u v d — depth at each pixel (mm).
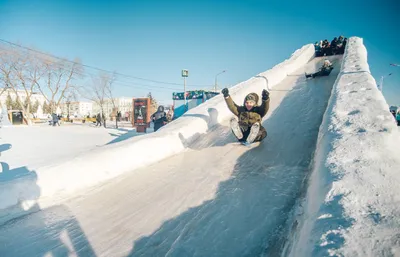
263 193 2990
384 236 1248
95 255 2213
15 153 9258
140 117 17359
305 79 10742
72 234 2547
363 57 9688
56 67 32844
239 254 2080
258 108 4688
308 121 5512
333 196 1711
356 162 2102
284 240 2164
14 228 2680
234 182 3381
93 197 3357
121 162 4121
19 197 2990
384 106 3500
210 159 4383
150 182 3699
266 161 3951
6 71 28875
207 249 2172
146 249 2248
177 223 2605
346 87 5031
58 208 3104
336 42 17125
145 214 2838
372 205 1525
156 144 4719
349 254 1167
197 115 6434
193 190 3293
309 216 1802
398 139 2461
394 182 1736
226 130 6082
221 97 8086
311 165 3508
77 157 3918
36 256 2229
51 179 3346
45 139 13602
